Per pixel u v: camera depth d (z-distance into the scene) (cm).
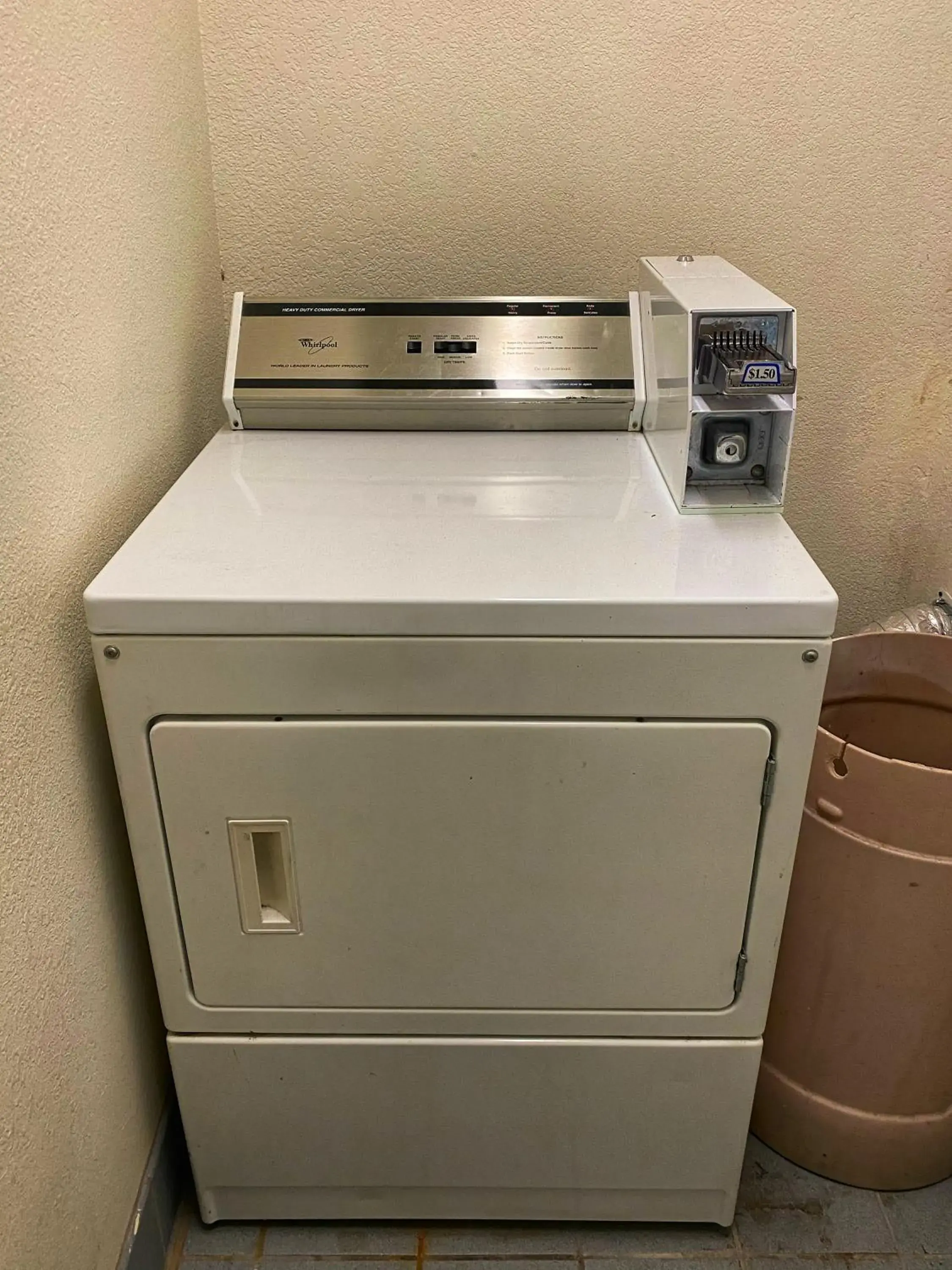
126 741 98
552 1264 127
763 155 145
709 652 93
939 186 145
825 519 168
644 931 108
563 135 144
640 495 113
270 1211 129
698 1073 116
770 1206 134
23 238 86
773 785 99
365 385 132
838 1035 128
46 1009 93
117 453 110
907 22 136
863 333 155
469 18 137
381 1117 120
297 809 101
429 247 151
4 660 84
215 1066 117
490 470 121
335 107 142
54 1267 95
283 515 108
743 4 136
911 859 114
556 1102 119
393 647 93
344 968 110
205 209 142
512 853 103
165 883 105
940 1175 137
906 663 139
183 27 130
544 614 91
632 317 135
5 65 82
